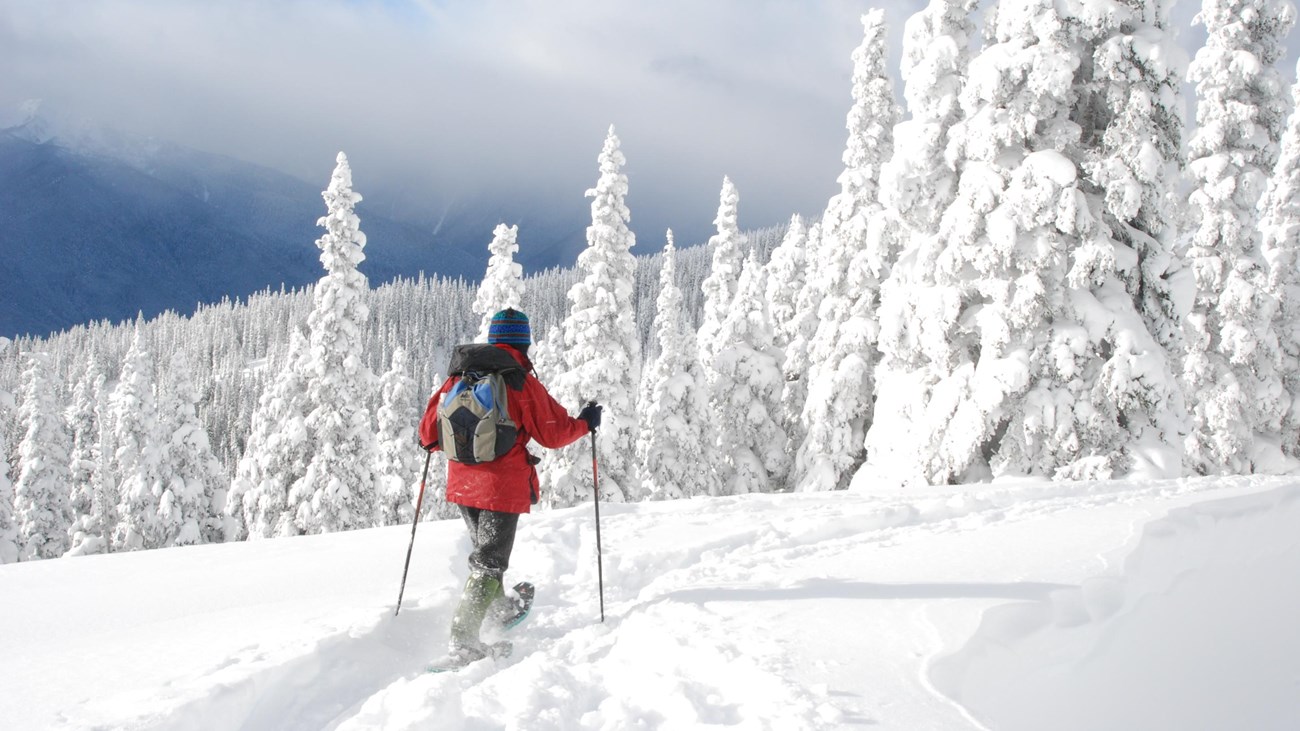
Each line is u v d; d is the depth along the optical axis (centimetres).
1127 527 596
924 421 1393
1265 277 1977
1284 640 457
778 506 826
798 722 260
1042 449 1312
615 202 2416
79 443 5391
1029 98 1320
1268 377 2039
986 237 1348
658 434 2678
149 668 342
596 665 359
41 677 334
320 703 344
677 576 538
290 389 2708
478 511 423
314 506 2575
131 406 3434
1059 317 1319
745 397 2603
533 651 404
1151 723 352
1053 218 1284
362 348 2714
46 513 4034
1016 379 1277
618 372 2359
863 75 2197
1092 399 1277
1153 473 1240
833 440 2052
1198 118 2009
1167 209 1332
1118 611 448
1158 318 1346
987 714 304
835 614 395
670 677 315
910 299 1504
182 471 3584
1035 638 388
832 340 2169
